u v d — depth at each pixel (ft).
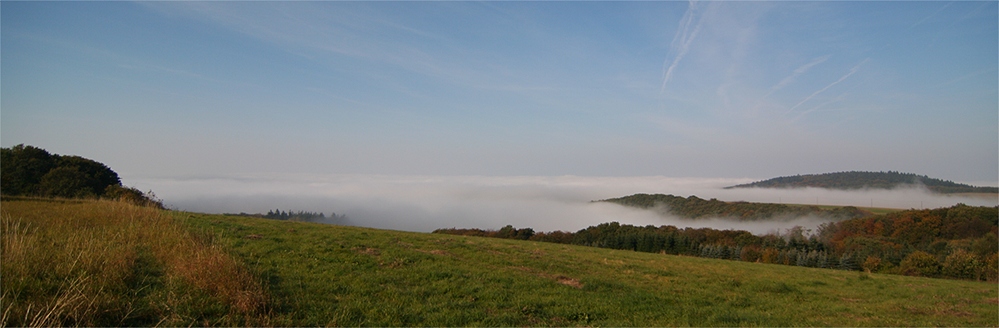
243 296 30.30
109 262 33.63
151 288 31.86
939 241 201.46
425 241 77.15
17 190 126.21
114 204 66.95
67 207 67.41
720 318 41.50
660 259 89.66
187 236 49.01
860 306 53.26
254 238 58.95
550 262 66.39
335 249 56.03
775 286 61.16
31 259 31.55
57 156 152.66
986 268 132.87
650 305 44.45
